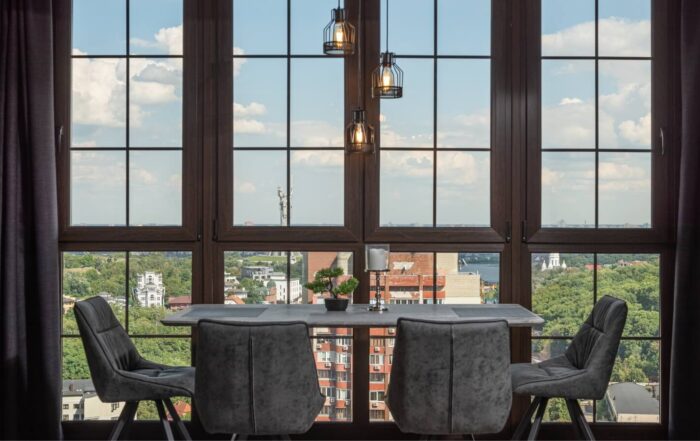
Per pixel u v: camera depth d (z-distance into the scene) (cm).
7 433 372
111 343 329
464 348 264
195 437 393
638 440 397
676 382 378
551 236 398
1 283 374
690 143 375
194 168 400
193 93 399
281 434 280
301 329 268
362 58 402
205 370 269
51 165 381
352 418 399
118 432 319
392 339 400
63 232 399
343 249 400
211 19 400
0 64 378
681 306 376
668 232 397
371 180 401
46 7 382
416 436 397
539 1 400
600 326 321
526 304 398
